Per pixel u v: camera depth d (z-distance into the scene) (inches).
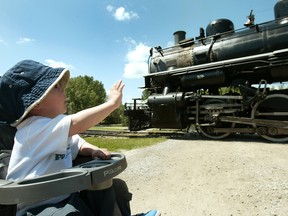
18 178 45.3
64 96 56.6
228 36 375.2
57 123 45.3
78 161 63.3
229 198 136.3
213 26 407.5
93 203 43.2
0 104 50.1
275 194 134.4
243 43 348.2
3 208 39.2
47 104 51.1
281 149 254.8
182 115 386.9
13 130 54.9
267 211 117.2
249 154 232.4
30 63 51.1
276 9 350.9
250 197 134.6
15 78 48.4
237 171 182.7
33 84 48.9
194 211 124.7
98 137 505.0
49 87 48.8
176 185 165.3
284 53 304.0
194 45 416.5
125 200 55.7
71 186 36.5
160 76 418.6
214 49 375.2
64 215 38.6
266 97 322.3
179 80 414.3
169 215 122.6
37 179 36.9
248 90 335.6
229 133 357.7
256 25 341.1
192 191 152.1
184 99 379.6
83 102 2354.8
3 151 56.7
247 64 340.2
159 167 212.1
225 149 265.9
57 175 38.8
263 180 158.2
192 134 453.4
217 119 357.4
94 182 39.4
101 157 54.4
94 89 2687.0
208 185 159.9
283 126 306.7
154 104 402.3
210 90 415.8
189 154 253.9
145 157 256.4
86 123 46.4
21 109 48.3
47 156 46.7
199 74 376.8
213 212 121.8
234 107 350.0
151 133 510.6
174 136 437.7
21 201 34.1
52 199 44.6
